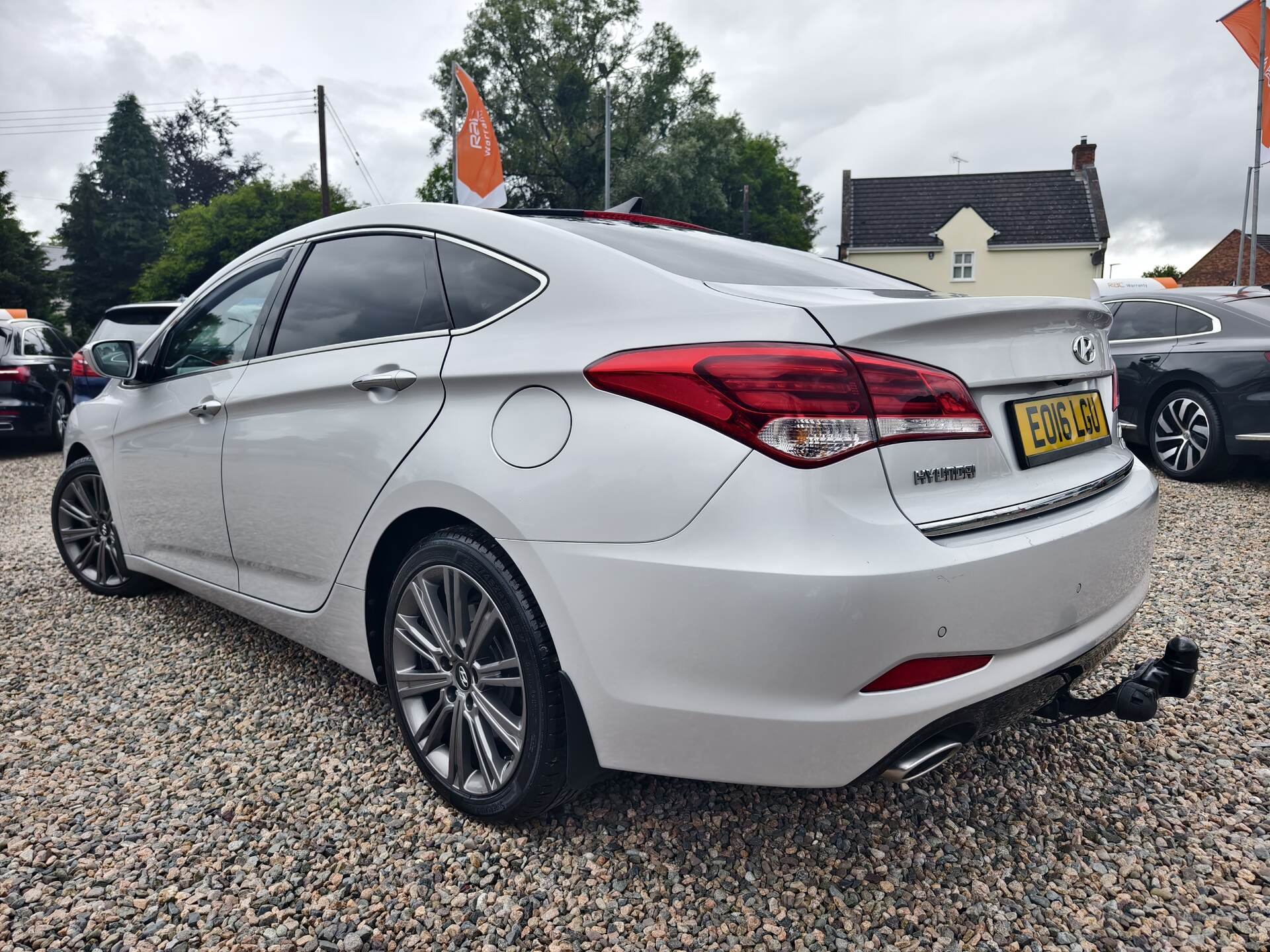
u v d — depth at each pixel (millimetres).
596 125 38312
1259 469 6773
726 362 1560
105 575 3857
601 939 1685
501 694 1977
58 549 4438
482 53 38406
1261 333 6027
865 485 1532
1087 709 1973
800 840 1984
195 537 2986
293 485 2412
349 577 2271
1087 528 1803
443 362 1995
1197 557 4336
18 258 43844
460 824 2047
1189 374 6277
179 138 67125
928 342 1661
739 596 1519
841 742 1541
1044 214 37688
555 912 1754
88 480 3795
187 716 2662
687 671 1601
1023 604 1658
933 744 1649
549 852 1938
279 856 1948
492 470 1825
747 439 1529
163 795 2213
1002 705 1682
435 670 2100
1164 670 1938
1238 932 1710
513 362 1843
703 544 1557
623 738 1719
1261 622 3387
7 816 2123
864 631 1483
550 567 1726
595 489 1668
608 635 1669
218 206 43562
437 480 1925
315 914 1762
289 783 2256
